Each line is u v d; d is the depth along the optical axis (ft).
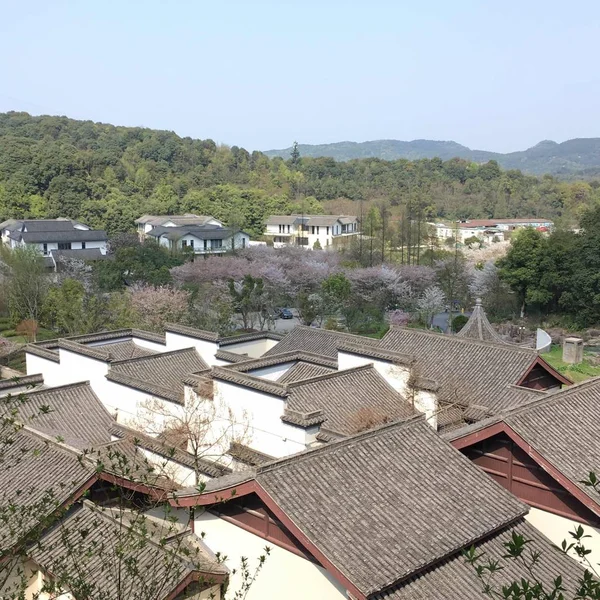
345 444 40.88
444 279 179.83
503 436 45.78
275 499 35.91
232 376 58.65
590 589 19.35
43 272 152.87
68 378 81.41
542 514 43.96
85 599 29.45
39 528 31.76
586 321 160.45
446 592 33.88
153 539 40.57
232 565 42.06
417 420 44.70
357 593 31.73
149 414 69.10
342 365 70.79
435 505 38.09
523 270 163.02
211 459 60.54
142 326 125.90
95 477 46.73
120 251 173.27
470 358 70.95
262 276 174.91
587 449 43.11
